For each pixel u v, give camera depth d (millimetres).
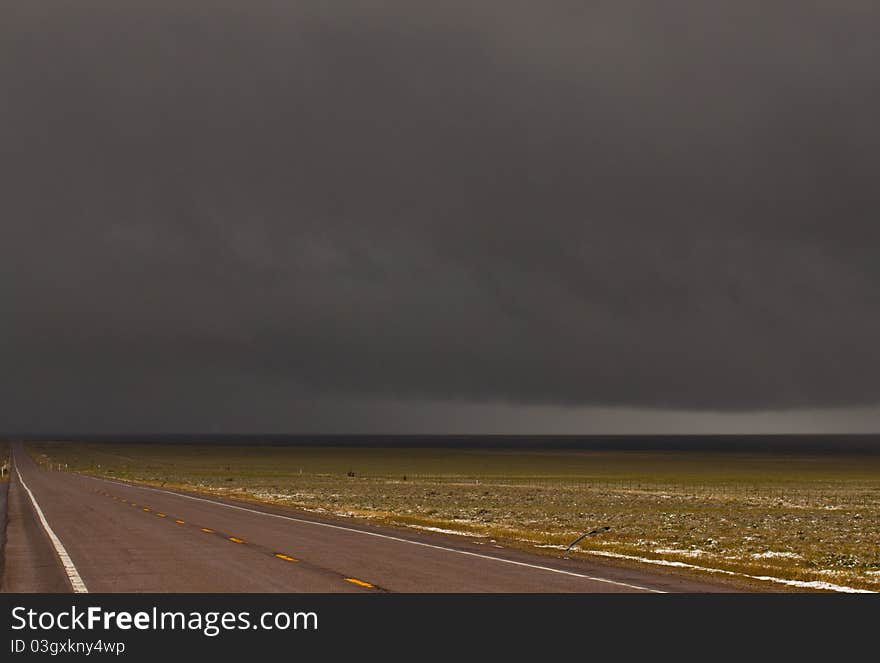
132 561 18875
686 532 34562
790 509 54812
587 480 103062
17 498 46125
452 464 154500
